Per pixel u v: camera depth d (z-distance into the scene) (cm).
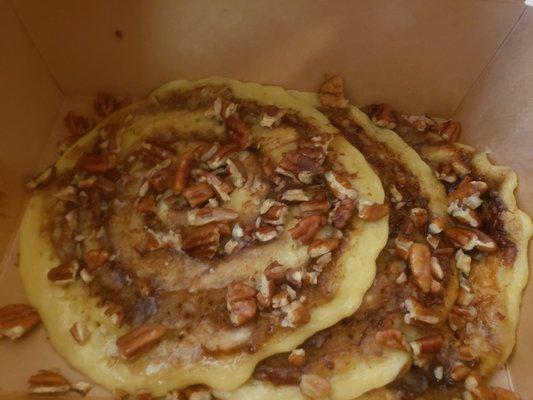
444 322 19
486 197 21
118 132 21
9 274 19
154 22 20
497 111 21
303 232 18
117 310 18
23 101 20
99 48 21
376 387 17
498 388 18
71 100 23
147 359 17
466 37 20
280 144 21
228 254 19
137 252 19
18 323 17
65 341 17
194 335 17
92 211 20
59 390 17
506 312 19
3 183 19
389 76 22
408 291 19
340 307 18
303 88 23
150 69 22
